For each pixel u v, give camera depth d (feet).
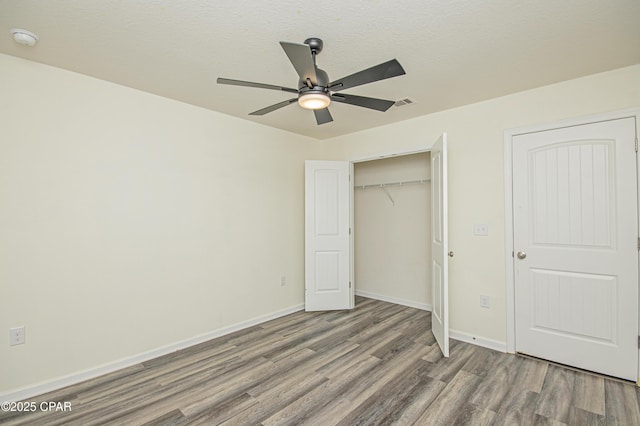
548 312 8.60
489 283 9.56
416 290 13.71
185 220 9.74
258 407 6.61
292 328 11.24
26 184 6.98
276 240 12.57
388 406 6.63
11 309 6.78
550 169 8.55
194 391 7.22
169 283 9.34
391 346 9.63
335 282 13.46
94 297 7.92
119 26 5.78
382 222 14.88
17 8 5.21
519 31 6.00
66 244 7.50
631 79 7.48
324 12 5.38
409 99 9.55
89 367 7.80
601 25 5.79
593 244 7.95
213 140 10.52
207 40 6.28
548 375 7.86
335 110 10.53
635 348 7.45
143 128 8.86
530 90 8.86
